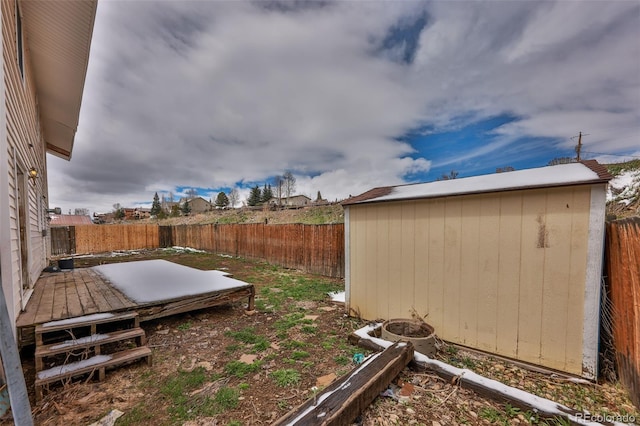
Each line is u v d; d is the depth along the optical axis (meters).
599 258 2.41
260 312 4.68
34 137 6.16
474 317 3.11
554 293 2.63
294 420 1.72
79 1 4.17
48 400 2.26
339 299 5.37
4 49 3.01
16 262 3.28
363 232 4.17
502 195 2.90
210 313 4.61
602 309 2.52
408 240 3.65
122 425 1.99
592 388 2.37
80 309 3.36
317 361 2.96
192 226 15.80
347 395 1.98
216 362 2.95
